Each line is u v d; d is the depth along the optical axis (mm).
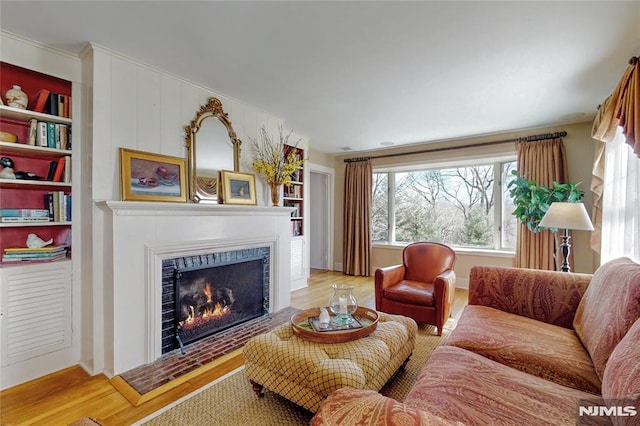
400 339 1925
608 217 3092
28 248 2135
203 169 2799
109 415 1691
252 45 2156
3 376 1950
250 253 3168
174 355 2387
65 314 2203
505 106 3305
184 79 2668
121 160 2248
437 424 751
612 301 1463
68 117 2264
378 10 1782
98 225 2156
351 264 5707
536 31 1967
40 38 2033
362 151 5719
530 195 3711
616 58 2291
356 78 2668
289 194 4598
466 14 1809
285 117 3689
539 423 966
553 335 1724
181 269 2518
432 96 3043
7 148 2074
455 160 4773
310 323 2014
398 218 5613
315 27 1949
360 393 929
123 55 2268
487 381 1208
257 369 1751
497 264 4480
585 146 3824
